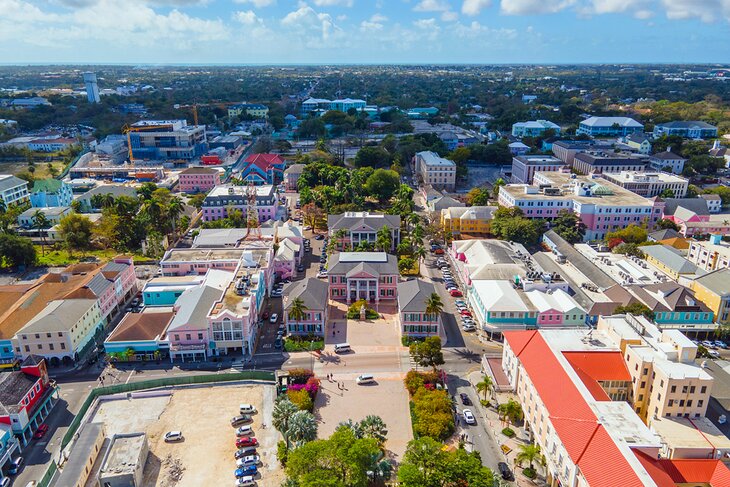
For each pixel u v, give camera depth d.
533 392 128.38
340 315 193.62
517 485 115.69
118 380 154.88
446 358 165.38
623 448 99.25
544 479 117.69
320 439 123.12
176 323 164.62
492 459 122.81
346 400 144.88
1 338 160.88
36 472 120.62
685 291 180.88
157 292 193.00
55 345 160.38
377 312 195.38
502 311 174.75
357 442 110.56
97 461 120.44
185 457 124.06
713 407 131.38
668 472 106.81
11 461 121.88
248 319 165.75
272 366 161.50
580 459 102.00
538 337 143.50
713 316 177.62
